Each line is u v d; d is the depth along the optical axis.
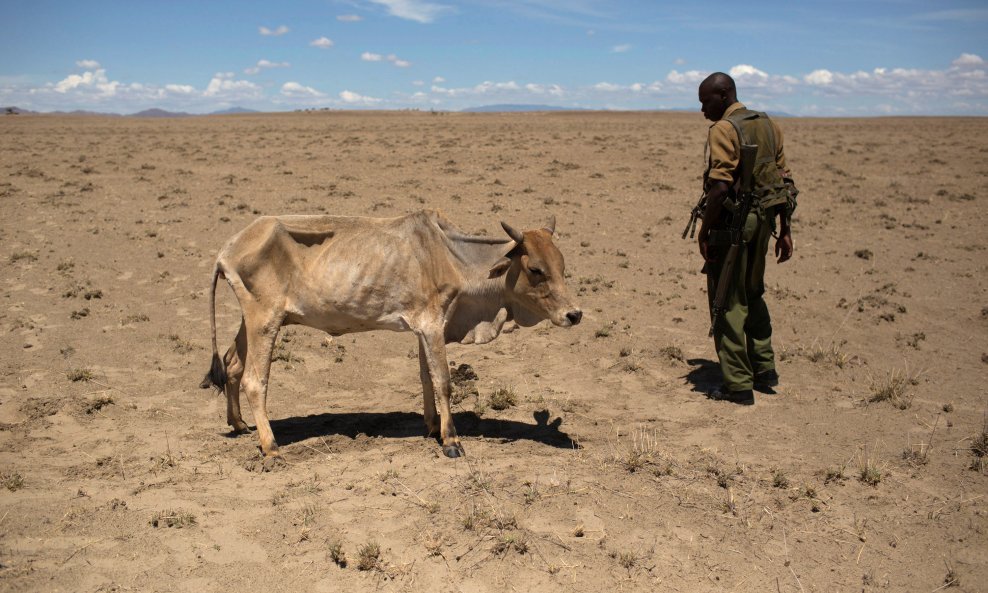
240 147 26.08
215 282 6.04
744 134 6.52
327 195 16.55
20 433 6.34
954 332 9.20
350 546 4.57
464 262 6.03
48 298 9.92
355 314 5.93
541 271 5.77
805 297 10.54
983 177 20.22
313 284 5.89
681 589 4.20
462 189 17.61
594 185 18.72
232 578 4.26
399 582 4.25
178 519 4.80
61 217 13.93
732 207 6.62
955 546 4.61
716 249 6.96
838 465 5.72
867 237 14.09
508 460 5.83
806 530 4.80
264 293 5.85
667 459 5.81
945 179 20.06
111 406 6.99
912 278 11.53
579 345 8.86
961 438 6.17
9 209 14.36
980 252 12.97
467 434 6.45
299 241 5.96
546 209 15.89
